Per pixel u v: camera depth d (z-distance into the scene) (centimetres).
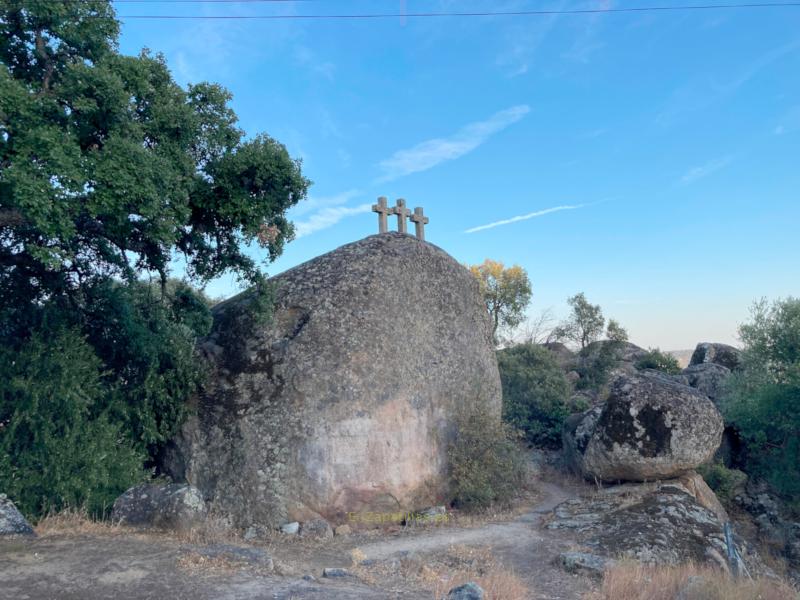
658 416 1606
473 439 1507
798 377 1911
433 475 1438
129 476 1187
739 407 2066
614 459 1627
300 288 1504
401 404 1408
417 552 1073
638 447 1596
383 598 724
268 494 1238
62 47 1004
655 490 1529
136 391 1296
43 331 1172
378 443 1341
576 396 2811
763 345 2155
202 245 1260
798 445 1891
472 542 1171
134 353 1326
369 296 1477
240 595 691
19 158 831
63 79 946
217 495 1246
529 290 4056
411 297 1558
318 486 1263
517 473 1672
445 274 1697
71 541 895
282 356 1381
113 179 911
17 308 1204
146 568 769
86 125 954
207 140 1180
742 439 2166
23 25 956
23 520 947
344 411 1325
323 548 1109
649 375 1856
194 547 885
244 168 1180
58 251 884
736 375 2267
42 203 841
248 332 1454
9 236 1135
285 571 824
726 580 878
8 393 1105
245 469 1259
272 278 1599
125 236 1115
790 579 1379
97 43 1012
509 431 1673
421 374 1486
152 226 1045
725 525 1048
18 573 730
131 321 1328
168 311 1396
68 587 693
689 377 2630
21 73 992
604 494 1564
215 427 1314
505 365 2619
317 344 1386
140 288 1439
